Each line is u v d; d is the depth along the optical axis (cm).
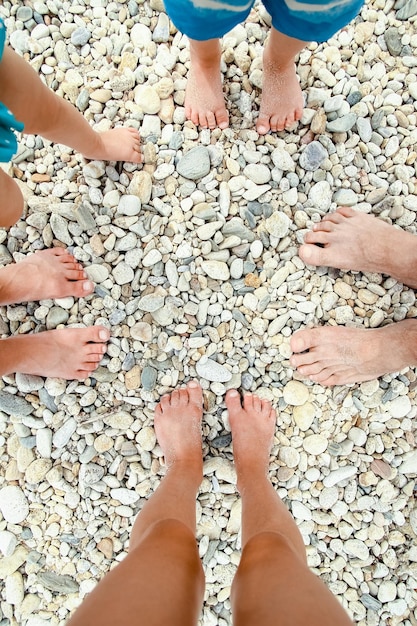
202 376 94
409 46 99
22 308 93
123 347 93
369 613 96
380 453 96
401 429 96
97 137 84
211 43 78
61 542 95
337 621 48
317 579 55
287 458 95
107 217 93
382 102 98
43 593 95
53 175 96
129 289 95
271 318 95
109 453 95
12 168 95
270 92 89
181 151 96
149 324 94
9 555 95
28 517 95
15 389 93
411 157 97
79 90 97
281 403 96
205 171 94
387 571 96
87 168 94
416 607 97
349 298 96
